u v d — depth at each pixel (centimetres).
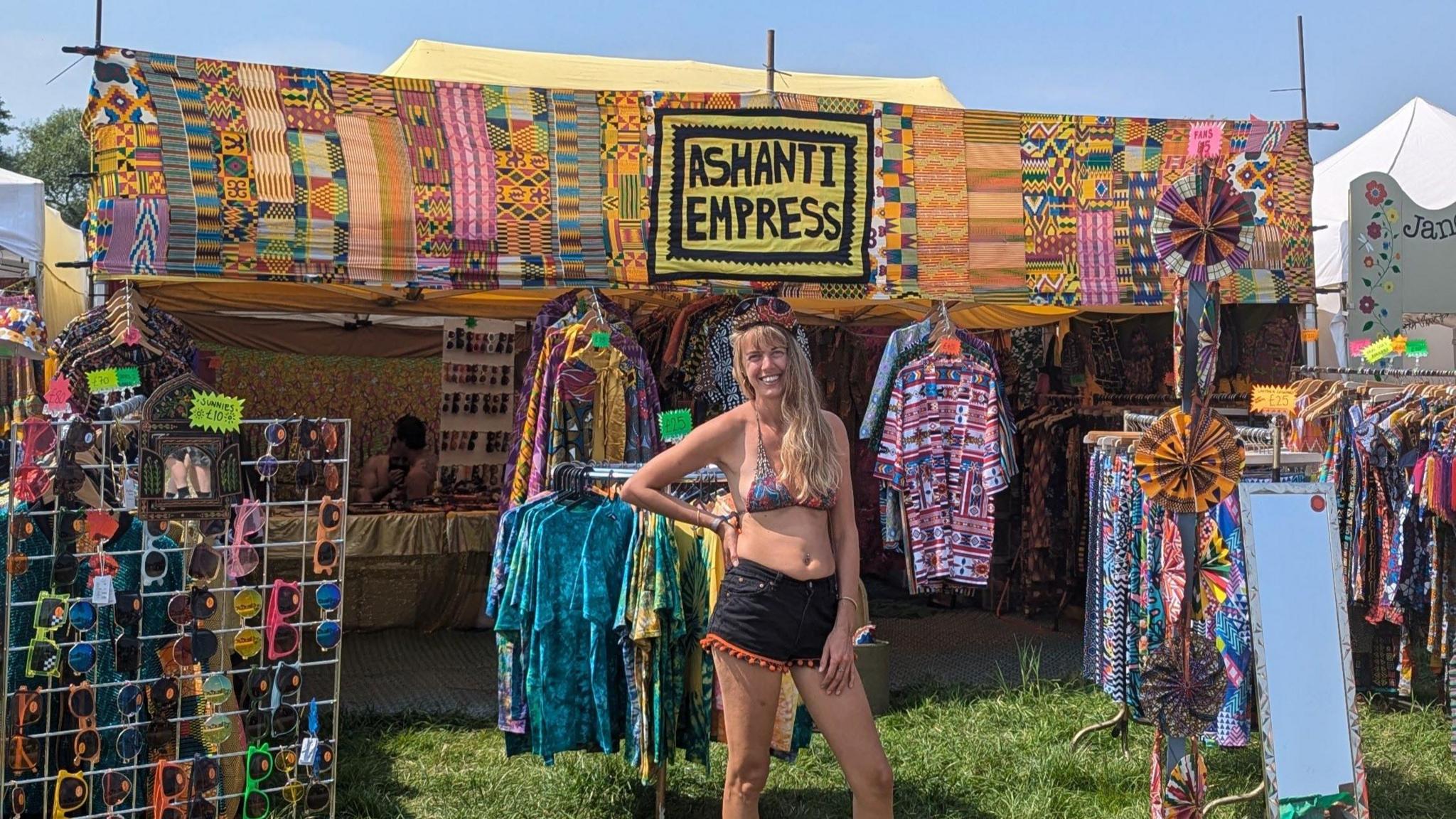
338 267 518
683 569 414
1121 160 624
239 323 962
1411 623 573
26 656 366
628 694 404
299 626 394
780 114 581
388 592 767
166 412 369
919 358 584
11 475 356
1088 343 798
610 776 459
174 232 492
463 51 848
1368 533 557
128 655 362
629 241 562
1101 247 615
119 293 509
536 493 478
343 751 505
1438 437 532
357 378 1006
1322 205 1068
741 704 325
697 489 415
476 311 810
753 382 336
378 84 542
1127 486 454
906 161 599
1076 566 780
